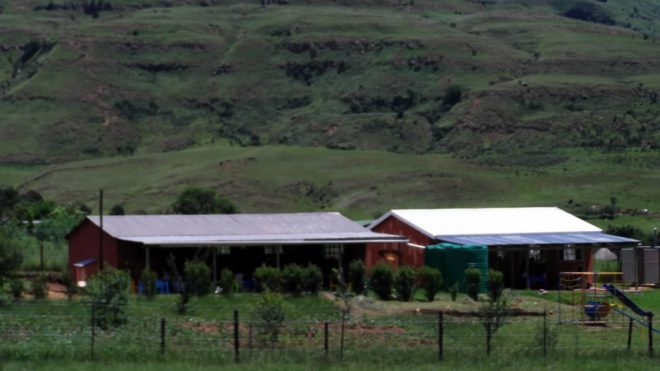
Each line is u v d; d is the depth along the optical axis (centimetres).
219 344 5594
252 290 8481
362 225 11481
